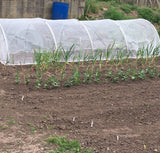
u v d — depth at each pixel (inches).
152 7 681.0
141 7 647.1
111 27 320.8
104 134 159.5
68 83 220.2
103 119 176.1
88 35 303.6
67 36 294.7
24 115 171.6
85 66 274.5
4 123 160.2
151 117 183.3
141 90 223.8
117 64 285.1
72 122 168.6
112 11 503.5
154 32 343.6
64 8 418.9
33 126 160.9
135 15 565.6
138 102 201.9
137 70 270.4
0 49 274.5
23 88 209.5
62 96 202.2
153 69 275.7
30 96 197.2
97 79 231.8
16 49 268.2
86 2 494.3
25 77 231.6
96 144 148.8
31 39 278.2
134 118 180.7
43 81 224.8
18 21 288.7
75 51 292.0
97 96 207.0
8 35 271.0
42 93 204.2
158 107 196.1
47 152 137.6
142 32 335.3
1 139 145.4
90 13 496.7
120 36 318.0
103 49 303.9
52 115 174.9
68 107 186.9
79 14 468.8
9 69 249.3
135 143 152.9
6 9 371.2
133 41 322.0
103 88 222.8
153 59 303.7
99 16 495.5
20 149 138.8
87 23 319.6
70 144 145.6
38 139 148.7
